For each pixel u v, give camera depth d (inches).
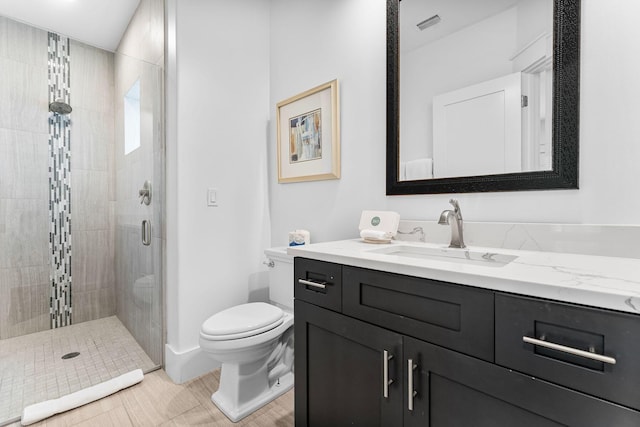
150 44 80.7
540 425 24.5
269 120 86.0
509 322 25.8
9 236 80.6
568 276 26.2
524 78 43.7
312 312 44.0
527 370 25.0
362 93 64.3
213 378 69.7
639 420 20.3
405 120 57.1
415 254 48.9
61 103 87.7
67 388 64.3
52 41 85.4
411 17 56.1
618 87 36.9
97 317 97.0
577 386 22.7
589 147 38.9
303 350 45.5
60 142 87.8
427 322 31.4
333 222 70.5
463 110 49.9
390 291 34.6
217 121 74.7
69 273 91.2
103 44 111.5
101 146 96.1
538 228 41.9
